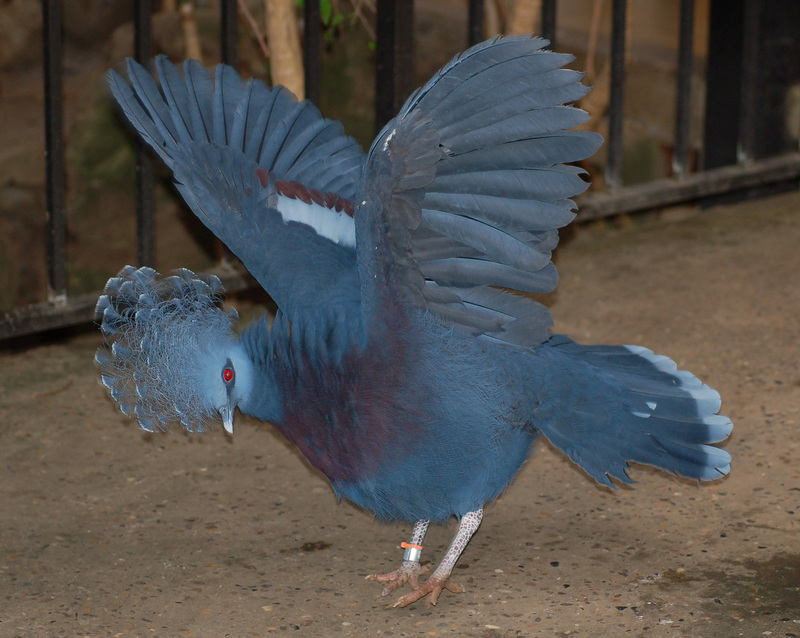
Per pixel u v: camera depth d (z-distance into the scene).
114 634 4.27
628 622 4.27
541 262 3.99
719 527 4.93
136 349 4.14
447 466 4.23
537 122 3.78
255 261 4.67
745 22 8.94
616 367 4.55
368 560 4.82
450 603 4.47
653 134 11.45
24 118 12.25
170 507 5.23
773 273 7.73
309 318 4.14
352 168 4.96
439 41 11.54
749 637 4.14
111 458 5.66
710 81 9.64
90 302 6.90
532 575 4.65
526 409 4.35
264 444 5.81
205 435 5.88
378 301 4.05
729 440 5.62
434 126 3.88
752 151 9.31
